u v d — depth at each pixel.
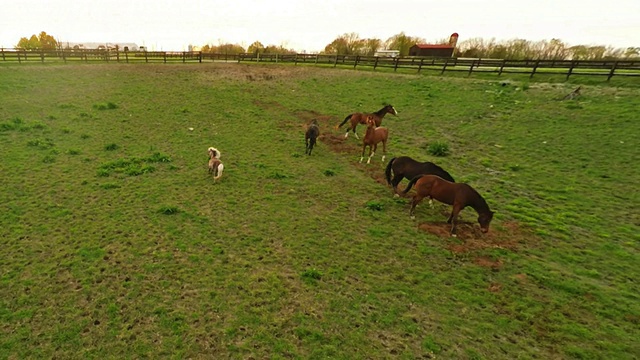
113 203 10.12
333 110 22.61
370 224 9.90
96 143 14.75
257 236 8.98
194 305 6.52
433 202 11.48
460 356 5.77
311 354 5.63
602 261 8.45
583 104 20.17
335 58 37.50
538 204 11.39
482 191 12.29
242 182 12.14
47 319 6.02
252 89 27.36
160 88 25.67
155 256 7.88
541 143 16.34
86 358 5.34
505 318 6.62
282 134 17.81
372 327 6.29
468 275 7.84
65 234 8.50
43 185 10.87
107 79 27.08
